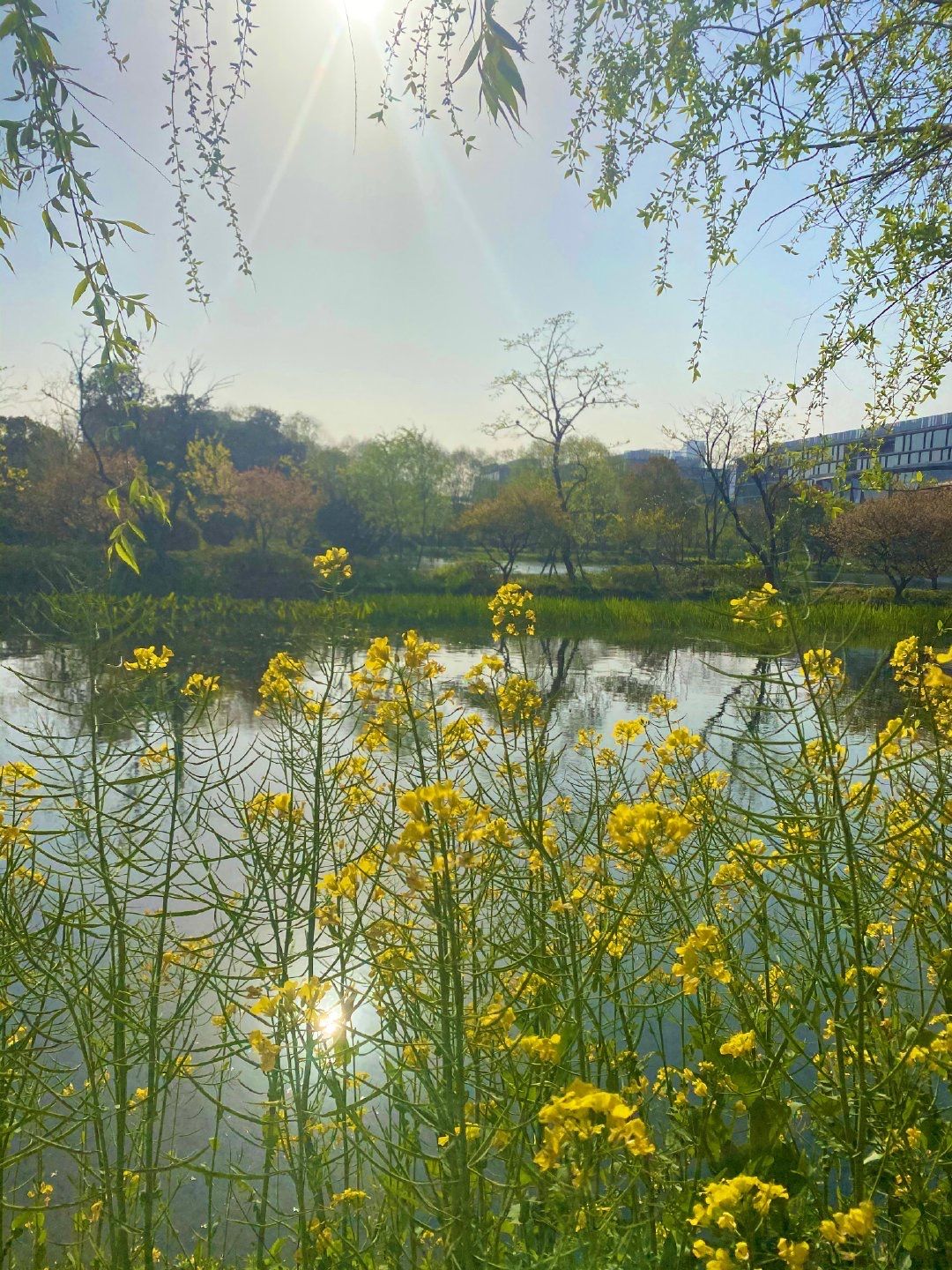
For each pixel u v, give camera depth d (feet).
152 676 9.50
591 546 188.24
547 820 10.92
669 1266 7.11
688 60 15.49
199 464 138.62
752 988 8.52
